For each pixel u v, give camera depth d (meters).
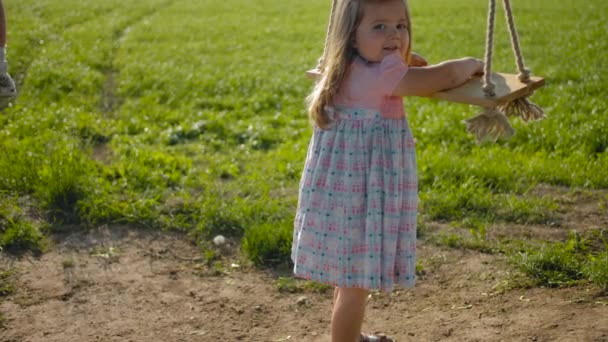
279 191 5.96
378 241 2.89
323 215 2.95
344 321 3.01
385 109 2.93
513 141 7.29
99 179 5.80
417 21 18.41
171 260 4.67
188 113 8.85
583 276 4.16
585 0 21.34
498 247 4.71
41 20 17.23
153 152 6.88
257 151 7.28
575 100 8.98
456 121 8.02
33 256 4.64
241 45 14.77
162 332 3.75
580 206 5.52
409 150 2.98
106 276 4.40
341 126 2.95
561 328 3.56
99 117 8.55
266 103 9.47
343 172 2.93
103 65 12.16
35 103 9.09
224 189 5.92
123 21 17.83
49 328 3.77
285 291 4.22
